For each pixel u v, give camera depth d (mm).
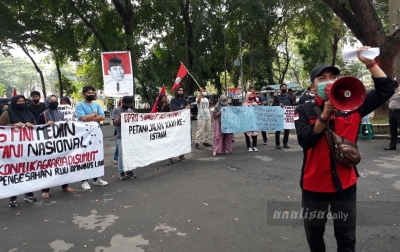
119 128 6492
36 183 5230
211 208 4660
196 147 9859
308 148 2400
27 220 4402
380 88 2377
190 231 3904
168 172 6895
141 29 22859
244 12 26344
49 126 5391
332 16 26219
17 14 18281
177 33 25250
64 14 19094
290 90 11484
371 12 11438
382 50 11375
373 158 7617
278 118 9211
